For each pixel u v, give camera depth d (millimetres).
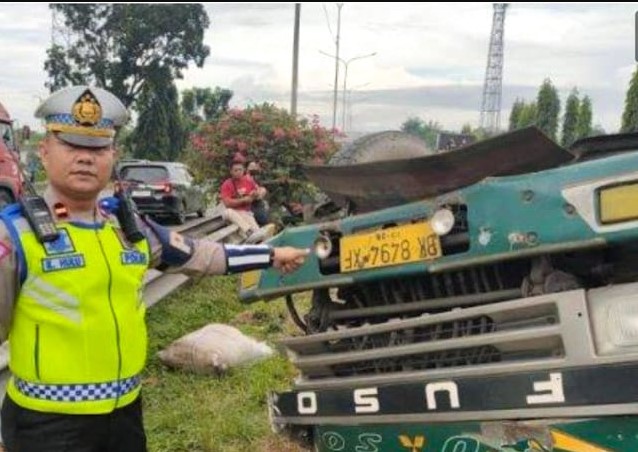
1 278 2195
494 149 2773
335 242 3143
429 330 2939
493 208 2635
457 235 2748
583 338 2432
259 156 13469
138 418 2508
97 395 2312
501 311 2643
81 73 49406
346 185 3303
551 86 34938
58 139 2279
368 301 3260
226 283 8703
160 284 7691
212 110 62188
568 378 2459
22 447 2338
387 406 2957
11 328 2305
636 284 2453
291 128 13594
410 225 2877
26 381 2289
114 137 2357
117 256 2352
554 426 2510
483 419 2676
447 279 2951
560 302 2486
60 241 2252
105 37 49219
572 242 2465
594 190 2438
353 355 3086
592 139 3018
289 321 6723
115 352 2328
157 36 48844
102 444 2408
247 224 10977
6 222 2221
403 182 3074
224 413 4496
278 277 3277
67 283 2238
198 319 6953
